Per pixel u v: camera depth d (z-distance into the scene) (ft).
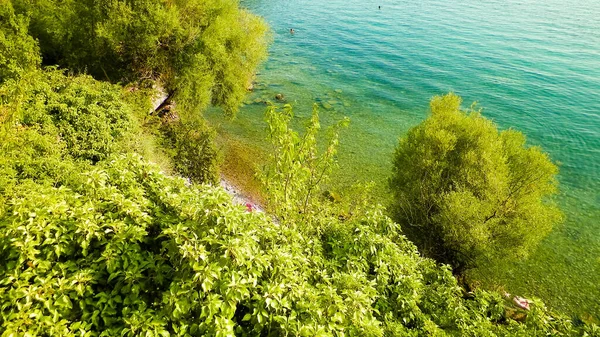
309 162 36.83
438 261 64.39
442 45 184.44
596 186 89.15
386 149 99.45
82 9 73.77
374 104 126.41
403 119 117.29
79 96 56.13
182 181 31.50
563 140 108.99
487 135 63.62
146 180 29.99
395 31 206.28
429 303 32.24
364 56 169.99
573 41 185.16
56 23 71.77
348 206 42.22
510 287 62.69
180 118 77.71
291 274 23.61
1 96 47.19
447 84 143.84
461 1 272.92
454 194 57.98
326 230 35.14
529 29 204.74
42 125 47.42
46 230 21.83
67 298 20.06
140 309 20.39
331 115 116.88
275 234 26.63
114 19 70.59
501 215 58.85
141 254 23.32
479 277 64.44
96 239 23.80
